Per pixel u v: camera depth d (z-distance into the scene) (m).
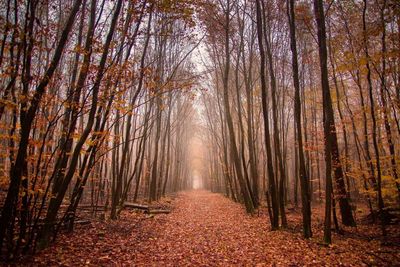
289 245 8.62
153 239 9.18
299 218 14.37
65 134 7.62
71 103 6.95
